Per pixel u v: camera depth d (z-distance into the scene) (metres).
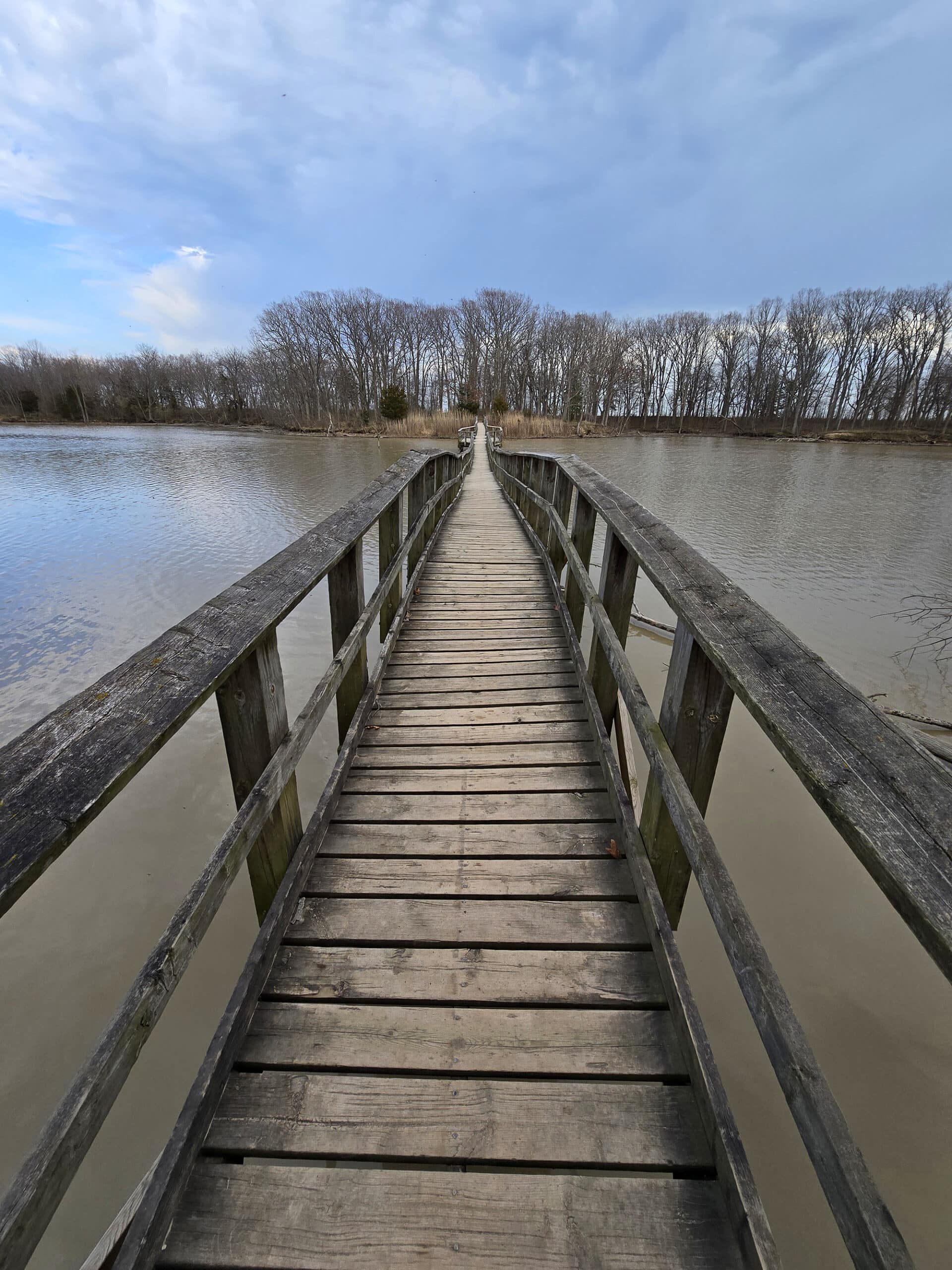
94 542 10.46
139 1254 0.89
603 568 2.40
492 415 44.88
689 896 2.88
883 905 2.86
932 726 4.50
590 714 2.53
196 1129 1.06
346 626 2.35
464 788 2.17
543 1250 0.95
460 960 1.48
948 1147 1.90
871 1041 2.24
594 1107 1.16
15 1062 2.13
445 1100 1.17
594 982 1.42
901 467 25.02
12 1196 0.64
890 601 7.70
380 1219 0.98
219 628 1.15
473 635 3.75
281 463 23.73
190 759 3.90
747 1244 0.90
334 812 2.03
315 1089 1.18
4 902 0.59
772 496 16.88
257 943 1.41
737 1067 2.15
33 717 4.71
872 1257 0.64
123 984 2.43
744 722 4.43
